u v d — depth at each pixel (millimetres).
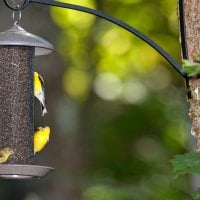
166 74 21703
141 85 21734
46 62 17938
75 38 20250
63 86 18094
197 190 7738
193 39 9469
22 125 10398
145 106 21625
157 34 20781
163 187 18906
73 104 18609
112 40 20969
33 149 10414
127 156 21203
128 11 20672
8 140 10375
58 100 18047
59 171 18188
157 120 21625
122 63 21250
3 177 9672
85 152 18797
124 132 21500
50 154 18078
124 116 21516
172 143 21438
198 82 9336
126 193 18359
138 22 20766
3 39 9703
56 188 18219
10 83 10430
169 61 9195
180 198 18656
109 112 21422
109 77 21359
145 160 21062
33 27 17734
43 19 17828
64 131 18141
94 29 20406
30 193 18453
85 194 18312
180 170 7465
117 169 20859
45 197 18312
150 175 20453
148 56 21297
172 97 21719
